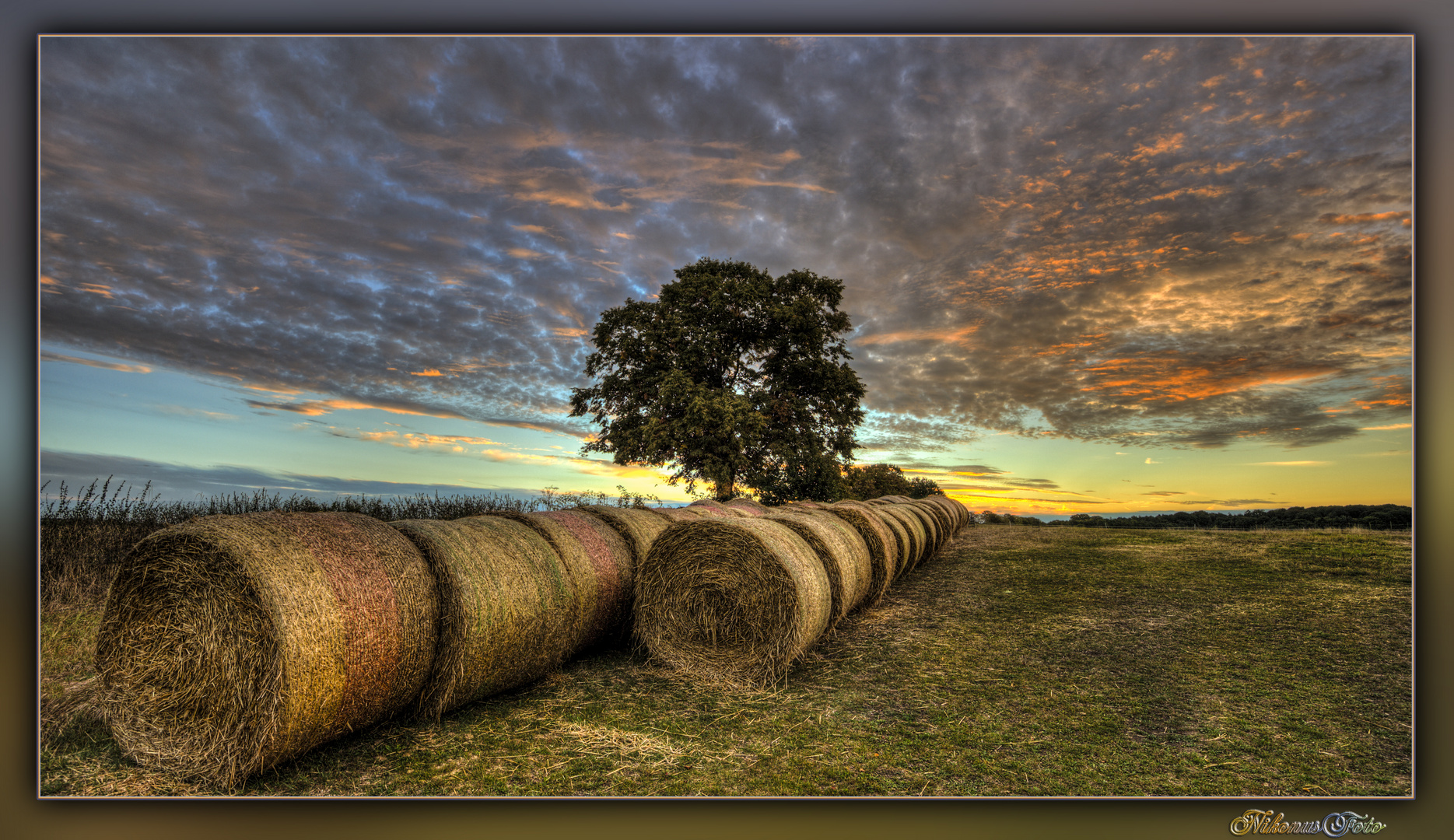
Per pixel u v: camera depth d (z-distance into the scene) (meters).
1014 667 6.32
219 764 3.78
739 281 24.17
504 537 5.57
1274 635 7.39
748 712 5.09
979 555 16.30
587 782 3.89
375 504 11.90
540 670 5.61
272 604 3.72
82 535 8.67
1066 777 4.05
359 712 4.18
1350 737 4.64
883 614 8.94
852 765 4.18
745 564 6.12
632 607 7.05
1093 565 13.58
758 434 21.58
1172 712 5.11
